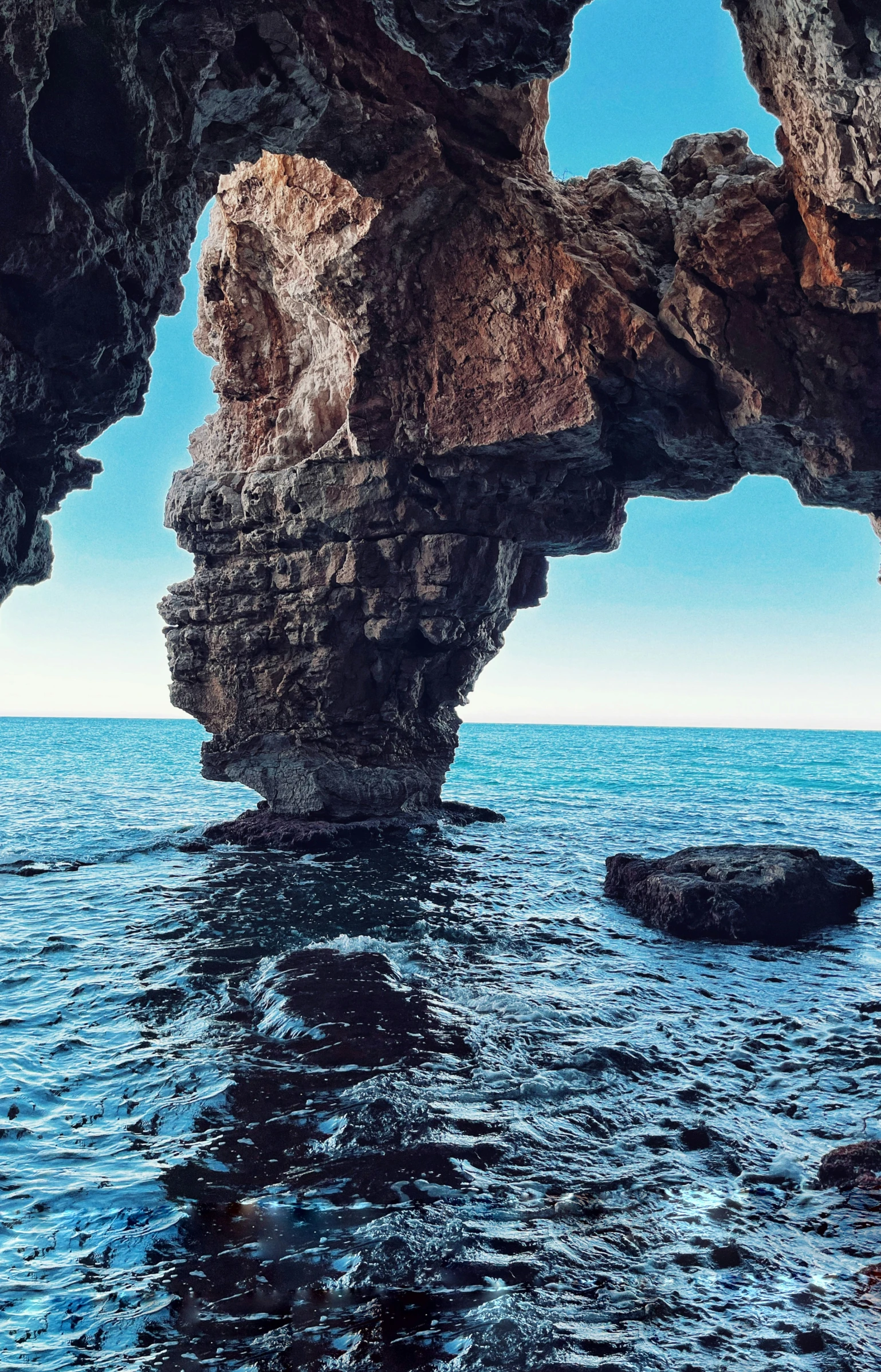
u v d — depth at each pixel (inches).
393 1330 258.2
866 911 740.7
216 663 1067.3
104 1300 269.3
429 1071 425.1
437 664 1077.8
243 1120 378.3
